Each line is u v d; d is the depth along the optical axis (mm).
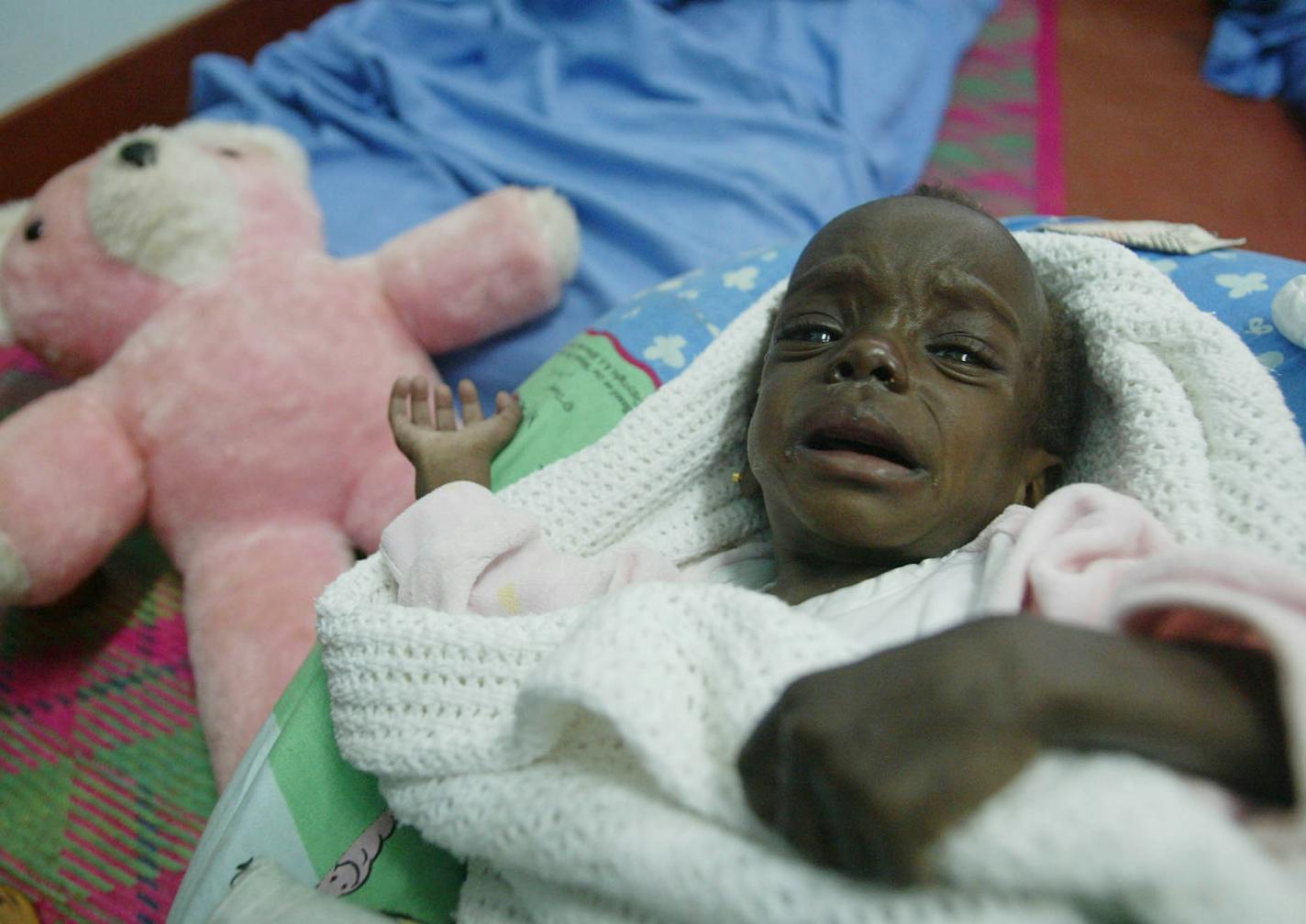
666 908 478
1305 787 373
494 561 750
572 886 556
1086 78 1793
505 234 1141
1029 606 587
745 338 888
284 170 1193
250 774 736
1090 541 586
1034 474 777
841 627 636
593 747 565
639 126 1510
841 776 375
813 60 1613
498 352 1233
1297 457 674
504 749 565
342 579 744
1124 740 394
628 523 864
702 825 482
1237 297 841
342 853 697
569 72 1604
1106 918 406
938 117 1649
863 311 703
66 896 905
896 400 658
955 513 692
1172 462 688
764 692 483
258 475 994
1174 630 469
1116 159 1619
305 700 742
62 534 934
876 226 718
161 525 1033
